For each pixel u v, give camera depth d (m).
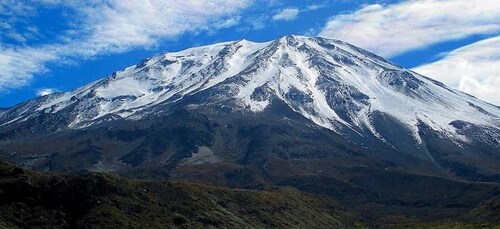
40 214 187.75
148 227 192.62
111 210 194.12
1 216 179.38
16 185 193.62
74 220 190.38
